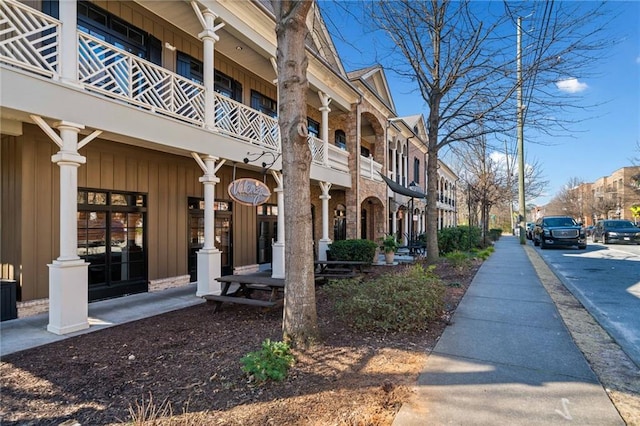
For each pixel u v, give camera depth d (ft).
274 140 31.83
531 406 9.02
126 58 20.11
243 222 37.11
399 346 13.33
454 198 122.31
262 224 40.52
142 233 26.91
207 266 24.14
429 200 34.12
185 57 29.35
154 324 17.39
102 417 8.95
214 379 10.75
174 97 22.85
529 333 14.80
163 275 28.12
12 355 13.30
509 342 13.73
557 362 11.80
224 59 33.53
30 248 20.11
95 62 20.20
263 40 29.04
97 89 17.81
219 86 33.24
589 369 11.25
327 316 17.66
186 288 27.91
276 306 19.08
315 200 49.37
